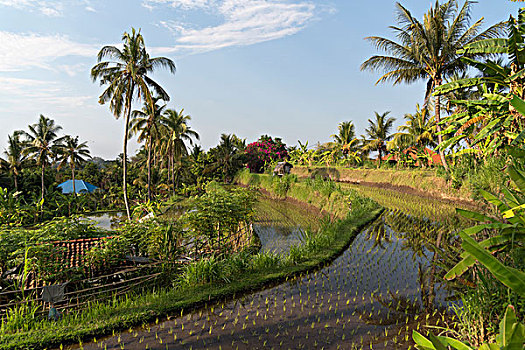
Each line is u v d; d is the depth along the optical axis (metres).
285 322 6.11
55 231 8.67
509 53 9.08
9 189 38.22
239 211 12.10
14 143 37.72
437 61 21.23
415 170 26.45
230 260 8.96
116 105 22.80
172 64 23.72
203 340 5.56
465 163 19.64
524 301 4.63
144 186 41.09
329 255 10.14
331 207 20.64
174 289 7.80
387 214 16.91
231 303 7.06
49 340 5.57
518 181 4.32
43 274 7.59
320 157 44.78
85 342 5.63
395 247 10.99
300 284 8.05
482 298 5.18
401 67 23.20
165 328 6.03
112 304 7.14
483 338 4.63
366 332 5.62
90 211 39.09
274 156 51.31
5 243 7.73
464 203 18.42
